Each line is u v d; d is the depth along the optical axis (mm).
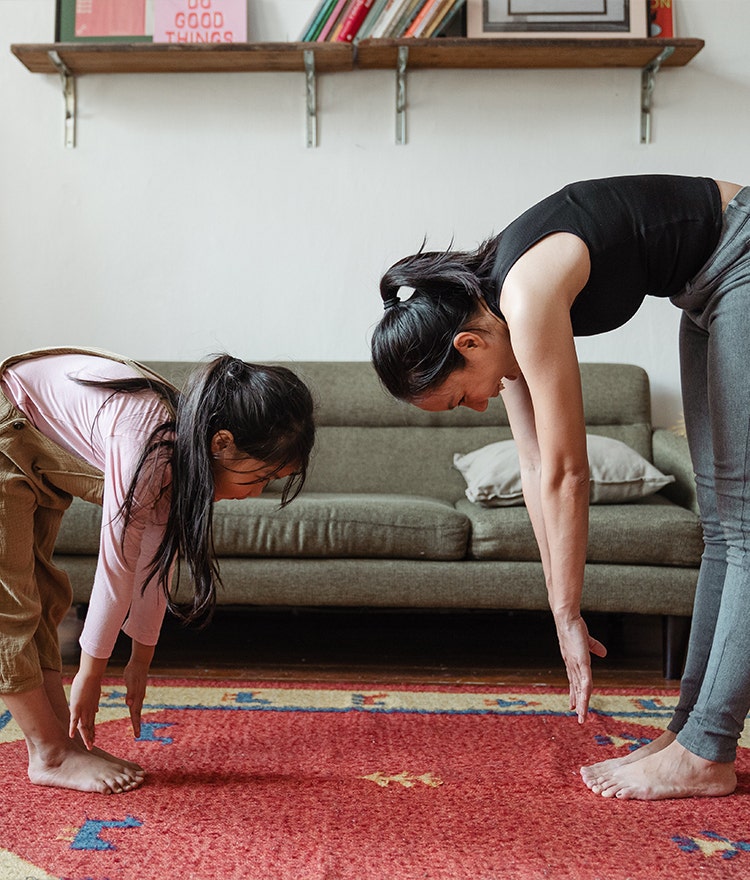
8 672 1379
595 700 2016
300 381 1391
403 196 3182
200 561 1349
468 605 2307
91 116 3162
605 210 1334
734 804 1398
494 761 1594
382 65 3125
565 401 1263
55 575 1538
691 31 3158
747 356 1350
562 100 3168
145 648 1490
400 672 2326
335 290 3197
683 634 2283
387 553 2303
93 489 1436
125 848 1223
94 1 3086
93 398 1389
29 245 3176
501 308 1311
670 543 2275
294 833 1276
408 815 1347
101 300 3191
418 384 1354
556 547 1326
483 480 2434
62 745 1456
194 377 1363
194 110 3166
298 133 3174
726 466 1387
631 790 1413
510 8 3057
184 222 3184
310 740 1697
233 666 2359
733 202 1370
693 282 1397
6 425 1395
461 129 3170
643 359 3201
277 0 3137
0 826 1287
